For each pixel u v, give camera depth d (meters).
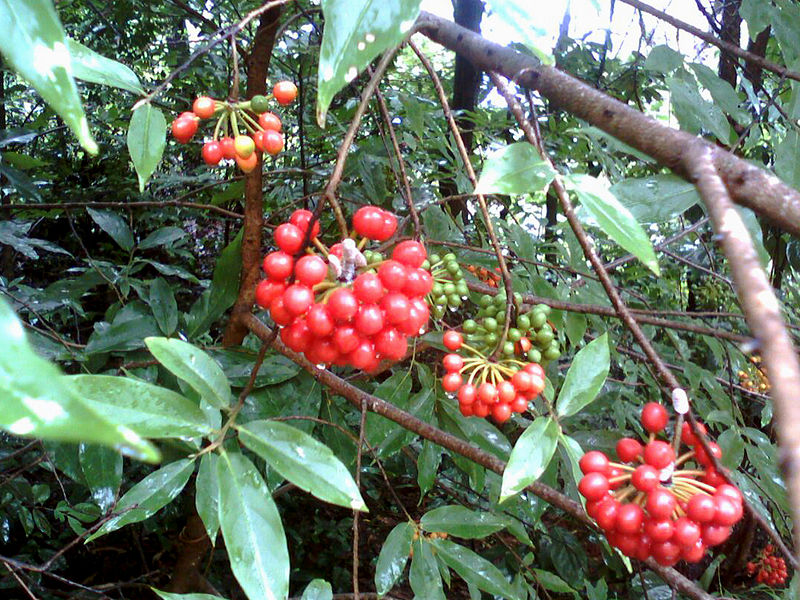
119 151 1.24
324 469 0.25
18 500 0.64
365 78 0.65
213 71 0.99
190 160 1.26
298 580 0.97
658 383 0.53
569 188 0.22
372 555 1.04
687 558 0.27
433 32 0.27
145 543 0.92
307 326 0.28
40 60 0.14
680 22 0.40
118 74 0.28
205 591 0.58
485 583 0.36
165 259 1.30
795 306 0.77
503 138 1.06
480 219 0.70
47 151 1.22
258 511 0.24
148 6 0.92
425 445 0.48
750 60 0.39
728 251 0.14
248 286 0.47
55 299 0.55
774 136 0.43
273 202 0.88
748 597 0.71
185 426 0.25
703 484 0.28
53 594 0.75
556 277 0.62
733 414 0.50
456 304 0.42
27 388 0.08
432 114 0.76
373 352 0.28
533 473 0.28
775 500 0.42
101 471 0.38
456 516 0.38
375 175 0.61
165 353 0.26
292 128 0.91
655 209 0.31
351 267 0.27
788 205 0.18
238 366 0.45
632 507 0.27
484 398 0.32
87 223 1.39
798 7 0.42
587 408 0.59
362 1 0.18
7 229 0.56
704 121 0.38
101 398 0.24
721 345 0.54
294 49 0.88
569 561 0.75
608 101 0.22
